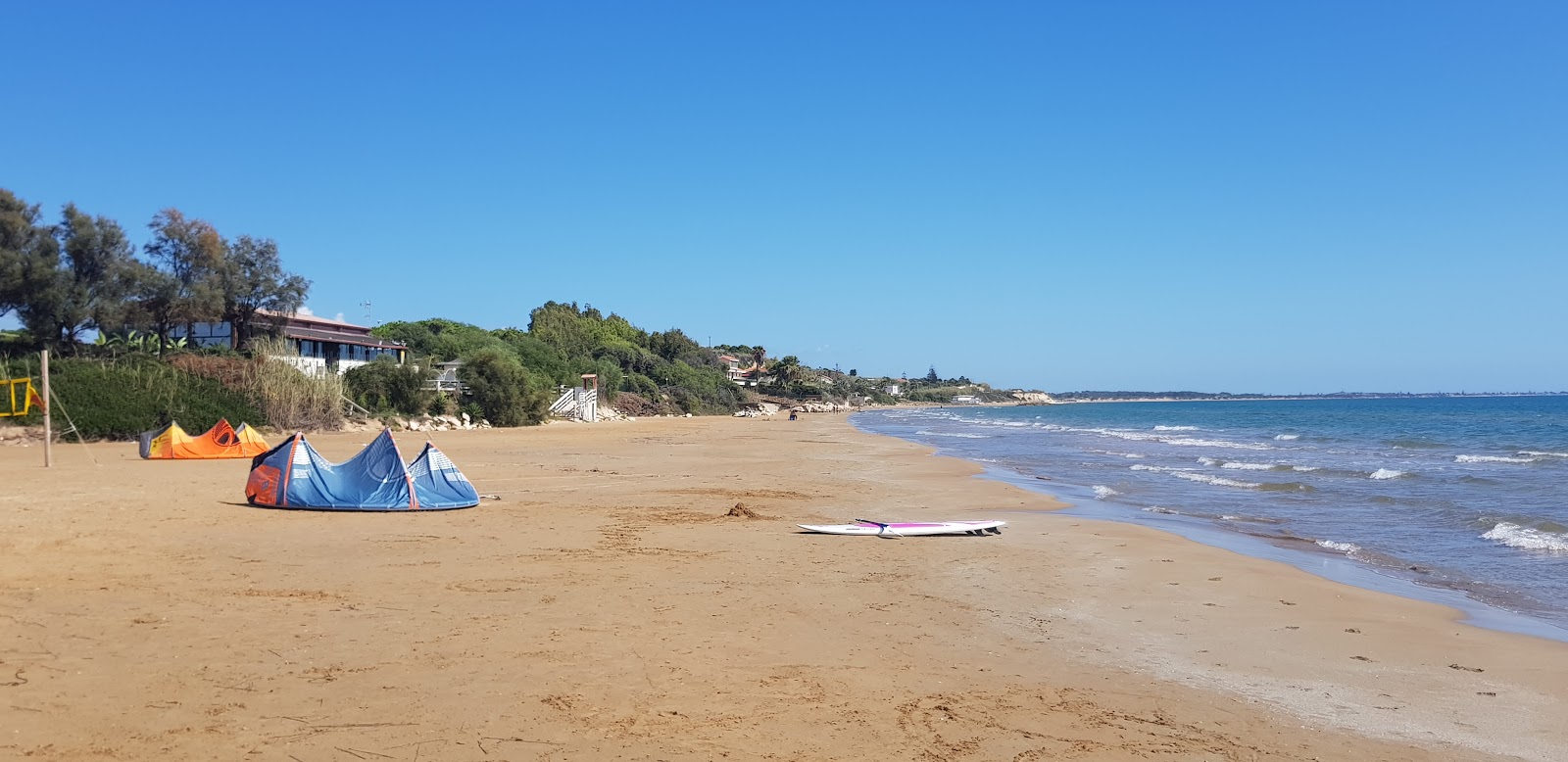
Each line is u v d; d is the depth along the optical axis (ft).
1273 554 45.24
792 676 22.95
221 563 35.47
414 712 19.33
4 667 21.49
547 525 48.67
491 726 18.66
